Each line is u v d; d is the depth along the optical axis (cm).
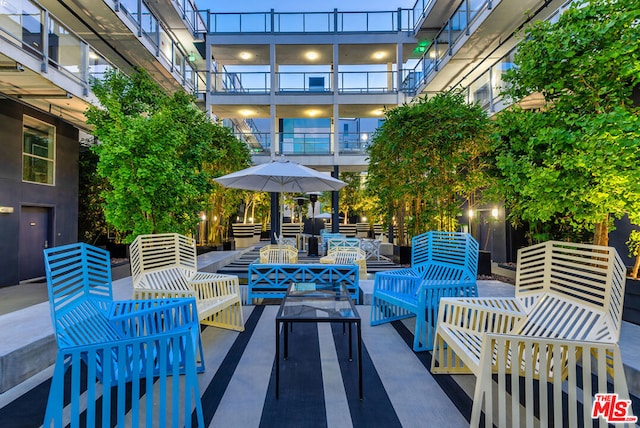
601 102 302
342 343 323
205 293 355
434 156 596
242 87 1287
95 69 669
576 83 304
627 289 317
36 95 588
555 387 170
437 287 311
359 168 1347
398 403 217
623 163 248
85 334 212
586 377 170
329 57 1378
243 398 223
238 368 268
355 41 1254
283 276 460
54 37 548
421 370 265
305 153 1287
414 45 1274
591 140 258
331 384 242
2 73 497
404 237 808
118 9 798
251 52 1338
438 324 258
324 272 459
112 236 905
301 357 290
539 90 340
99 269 263
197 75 1245
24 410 210
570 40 294
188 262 407
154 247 376
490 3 807
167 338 184
